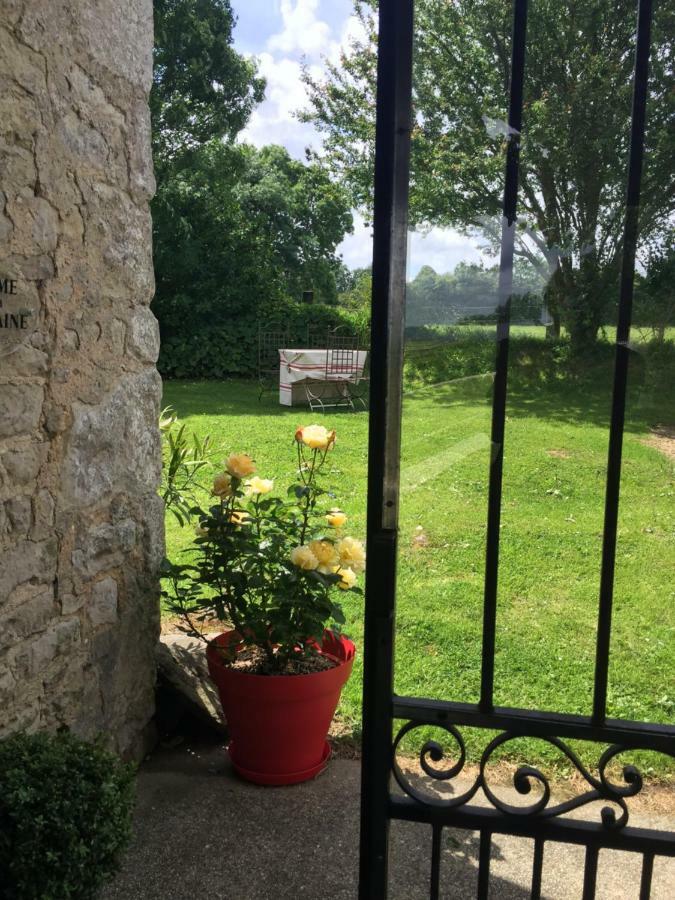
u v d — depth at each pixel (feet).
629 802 6.51
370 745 4.39
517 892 5.61
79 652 6.40
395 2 3.84
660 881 5.76
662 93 3.70
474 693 7.55
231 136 44.50
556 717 4.21
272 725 6.89
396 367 4.15
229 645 7.39
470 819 4.31
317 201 64.23
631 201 3.81
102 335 6.47
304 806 6.81
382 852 4.48
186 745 7.90
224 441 21.86
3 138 5.12
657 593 5.73
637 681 6.54
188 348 38.70
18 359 5.41
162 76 39.91
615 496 4.04
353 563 7.09
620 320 3.93
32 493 5.68
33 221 5.47
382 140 3.96
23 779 4.50
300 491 7.65
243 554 7.38
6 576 5.43
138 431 7.18
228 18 41.22
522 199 3.93
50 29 5.52
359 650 9.80
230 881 5.80
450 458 4.21
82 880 4.46
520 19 3.72
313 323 40.37
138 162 6.91
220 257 40.32
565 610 6.15
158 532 7.66
